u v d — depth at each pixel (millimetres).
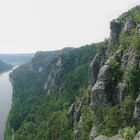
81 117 99125
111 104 80875
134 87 72500
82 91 131875
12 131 195375
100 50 109625
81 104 107562
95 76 103188
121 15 110375
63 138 112812
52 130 135750
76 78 187750
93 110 85188
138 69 73000
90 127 86750
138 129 63312
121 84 77750
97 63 104500
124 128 65375
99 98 82875
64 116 136125
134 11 106188
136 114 66625
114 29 104750
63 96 184250
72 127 115062
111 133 70812
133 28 91188
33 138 157250
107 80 82312
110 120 74125
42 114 187000
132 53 77062
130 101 71500
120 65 83188
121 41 91062
